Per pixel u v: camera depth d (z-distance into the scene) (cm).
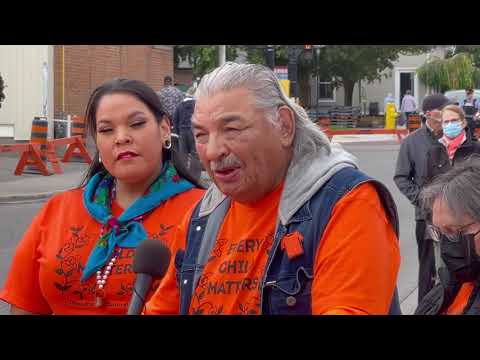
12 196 1438
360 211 219
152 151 323
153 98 326
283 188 233
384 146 2956
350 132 3244
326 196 224
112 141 321
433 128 656
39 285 326
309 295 221
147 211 322
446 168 632
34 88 2152
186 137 1049
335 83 4488
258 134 227
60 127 2223
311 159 234
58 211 333
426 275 629
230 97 226
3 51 2111
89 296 316
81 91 2419
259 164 229
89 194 332
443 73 4181
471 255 249
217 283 238
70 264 319
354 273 213
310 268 222
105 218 320
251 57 3669
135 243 316
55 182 1627
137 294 244
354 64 4084
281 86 237
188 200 324
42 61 2139
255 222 239
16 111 2148
